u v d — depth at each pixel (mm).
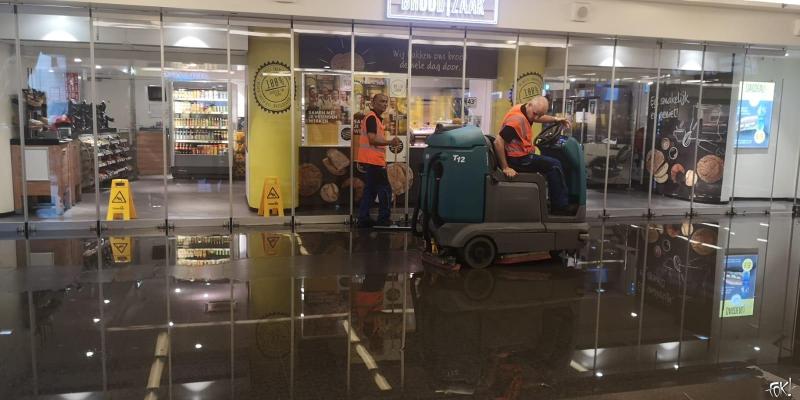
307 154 8203
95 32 7254
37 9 6992
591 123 9172
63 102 7590
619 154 9602
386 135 8234
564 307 4637
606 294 5008
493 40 8273
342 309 4449
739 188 10250
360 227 7727
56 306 4387
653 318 4422
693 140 9758
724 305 4770
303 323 4125
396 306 4559
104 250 6227
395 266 5762
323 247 6535
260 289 4898
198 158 9992
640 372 3441
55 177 7578
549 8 8008
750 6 8711
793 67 9992
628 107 9391
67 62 7484
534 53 8617
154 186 8398
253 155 8219
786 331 4191
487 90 8562
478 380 3279
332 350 3656
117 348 3609
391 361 3514
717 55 9578
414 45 8234
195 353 3555
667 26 8539
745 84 9852
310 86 8062
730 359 3666
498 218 5762
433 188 5738
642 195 9914
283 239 6945
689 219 9070
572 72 8852
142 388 3080
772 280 5531
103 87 7777
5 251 6148
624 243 7152
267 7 7152
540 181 5871
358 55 8102
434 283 5211
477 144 5629
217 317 4203
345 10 7359
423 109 8438
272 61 7949
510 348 3768
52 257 5895
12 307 4352
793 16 9031
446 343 3824
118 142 8000
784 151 10320
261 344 3725
